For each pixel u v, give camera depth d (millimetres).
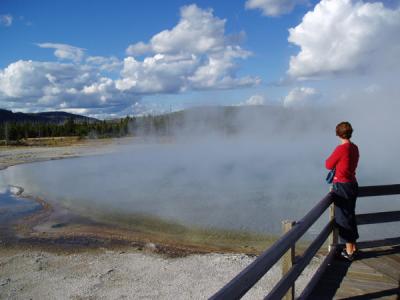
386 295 4309
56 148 75188
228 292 2137
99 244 12852
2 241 13547
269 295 3123
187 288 8703
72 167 43688
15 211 19469
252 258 10758
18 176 36062
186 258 10938
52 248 12516
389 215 5680
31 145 82562
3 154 63500
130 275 9664
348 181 4988
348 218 5055
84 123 113500
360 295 4320
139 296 8367
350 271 4930
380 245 5613
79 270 10172
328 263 5113
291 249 3686
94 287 8953
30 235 14391
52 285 9172
